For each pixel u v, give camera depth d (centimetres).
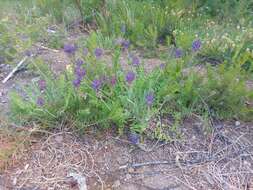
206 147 70
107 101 71
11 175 64
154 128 71
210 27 107
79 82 67
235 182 65
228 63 92
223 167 67
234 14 117
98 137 70
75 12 116
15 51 94
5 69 91
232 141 71
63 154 67
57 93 71
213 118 76
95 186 63
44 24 107
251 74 86
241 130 74
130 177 64
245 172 66
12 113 72
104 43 96
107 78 73
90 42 88
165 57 92
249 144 71
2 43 95
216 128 74
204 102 75
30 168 65
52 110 69
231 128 74
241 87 74
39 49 99
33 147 68
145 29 104
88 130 71
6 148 67
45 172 64
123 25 97
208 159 68
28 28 102
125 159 67
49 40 103
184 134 72
